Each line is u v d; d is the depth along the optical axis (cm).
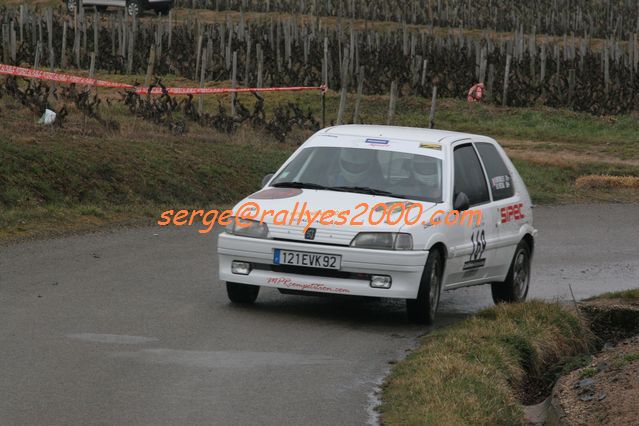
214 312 2373
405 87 9494
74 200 3819
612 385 1791
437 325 2406
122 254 3097
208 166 4672
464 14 14025
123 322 2214
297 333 2223
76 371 1823
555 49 10188
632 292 2719
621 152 7194
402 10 13675
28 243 3138
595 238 4097
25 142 4141
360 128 2711
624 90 9181
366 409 1697
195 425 1568
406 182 2488
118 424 1555
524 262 2833
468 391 1742
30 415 1575
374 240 2286
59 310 2291
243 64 9206
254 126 6000
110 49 9825
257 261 2347
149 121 5600
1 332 2069
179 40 10031
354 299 2662
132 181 4169
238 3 14112
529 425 1730
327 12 13825
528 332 2212
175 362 1919
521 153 6812
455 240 2442
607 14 14162
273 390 1778
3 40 8931
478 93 8962
